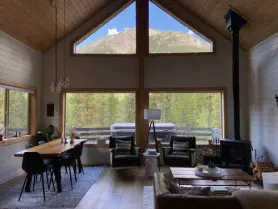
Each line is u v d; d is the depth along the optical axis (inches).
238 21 222.4
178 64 276.7
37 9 205.6
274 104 208.4
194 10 267.0
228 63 272.1
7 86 210.8
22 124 247.1
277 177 149.5
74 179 212.5
